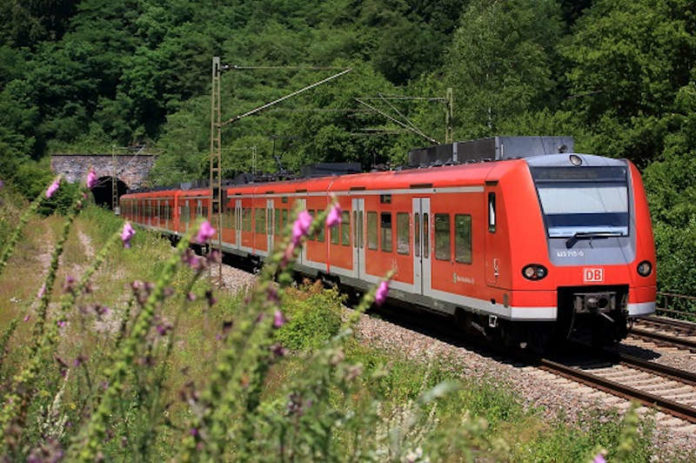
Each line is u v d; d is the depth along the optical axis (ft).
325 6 465.47
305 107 217.56
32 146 403.75
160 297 12.23
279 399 12.90
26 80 436.35
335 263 72.59
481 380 39.11
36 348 15.51
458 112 162.81
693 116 106.01
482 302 47.96
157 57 441.68
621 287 46.32
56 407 17.53
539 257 44.60
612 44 127.75
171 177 317.22
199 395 11.94
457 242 50.75
